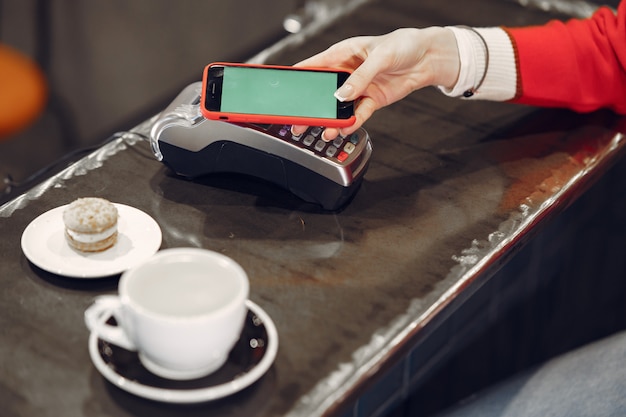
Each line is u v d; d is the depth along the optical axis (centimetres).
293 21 167
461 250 83
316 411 65
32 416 64
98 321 65
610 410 91
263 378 68
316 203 87
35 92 209
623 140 101
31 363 68
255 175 87
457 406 96
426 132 100
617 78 103
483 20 125
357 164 85
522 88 102
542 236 132
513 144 99
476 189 91
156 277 64
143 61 239
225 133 84
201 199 87
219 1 223
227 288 64
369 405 109
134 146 94
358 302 76
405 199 89
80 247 77
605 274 152
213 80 85
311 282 77
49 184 87
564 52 102
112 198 86
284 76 86
